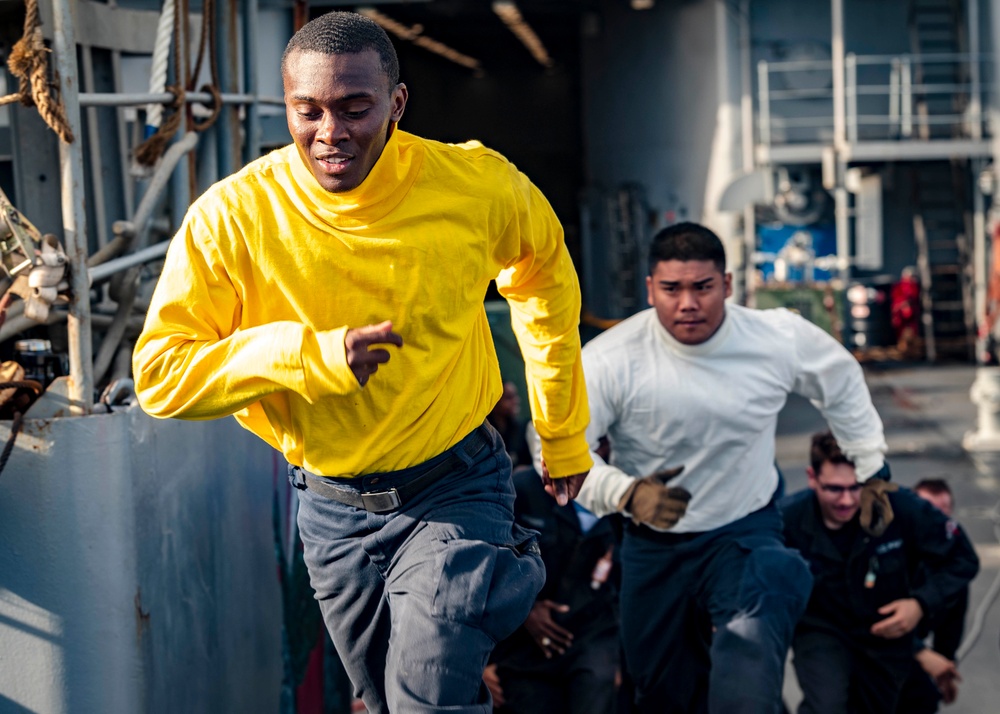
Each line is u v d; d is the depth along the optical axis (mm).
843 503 4469
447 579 2221
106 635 2689
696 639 4301
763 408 4062
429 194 2146
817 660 4590
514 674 4613
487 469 2395
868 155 17141
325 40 1940
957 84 17906
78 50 4035
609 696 4508
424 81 31953
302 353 1890
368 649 2449
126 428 2711
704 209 18938
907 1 18016
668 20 19703
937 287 17781
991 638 6633
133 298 3314
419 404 2230
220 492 3574
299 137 1986
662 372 4008
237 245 2084
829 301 17234
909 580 4797
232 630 3670
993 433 11680
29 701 2678
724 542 4125
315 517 2371
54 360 2830
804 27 17906
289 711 4457
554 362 2686
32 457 2627
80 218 2658
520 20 24500
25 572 2650
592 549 4582
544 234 2422
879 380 15594
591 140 23234
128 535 2707
